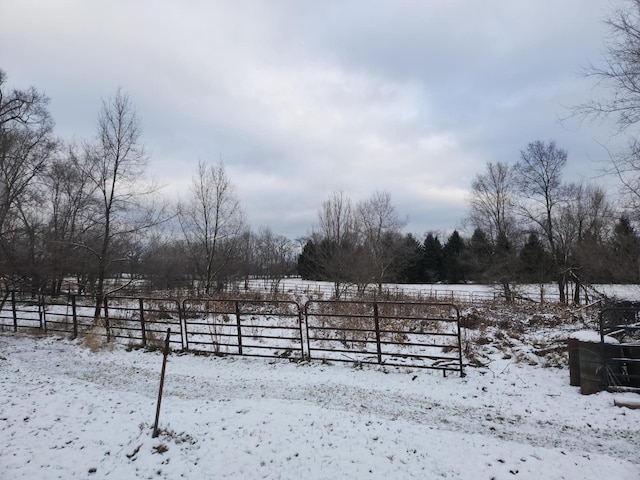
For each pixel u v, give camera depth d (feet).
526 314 58.59
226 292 85.40
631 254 63.77
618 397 22.31
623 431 18.70
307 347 31.01
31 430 17.79
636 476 14.49
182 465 14.88
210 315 50.85
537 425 19.39
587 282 85.40
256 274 189.16
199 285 90.22
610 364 24.06
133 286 78.13
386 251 134.31
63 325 44.91
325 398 22.57
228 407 20.63
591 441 17.69
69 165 77.15
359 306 49.16
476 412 20.97
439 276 215.10
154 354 32.99
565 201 107.24
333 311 48.34
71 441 16.78
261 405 20.72
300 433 17.44
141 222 62.28
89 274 68.80
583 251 79.41
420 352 32.09
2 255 61.57
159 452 15.67
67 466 14.85
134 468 14.73
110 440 16.81
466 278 205.57
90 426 18.28
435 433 17.87
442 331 41.47
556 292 114.11
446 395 23.39
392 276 135.23
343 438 17.12
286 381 25.73
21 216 68.74
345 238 120.67
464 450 16.24
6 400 21.43
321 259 122.52
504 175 120.88
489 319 49.98
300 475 14.34
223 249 93.61
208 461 15.15
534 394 23.59
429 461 15.35
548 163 108.47
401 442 16.85
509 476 14.38
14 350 34.60
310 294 98.78
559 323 52.42
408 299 82.99
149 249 84.23
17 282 62.59
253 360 30.99
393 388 24.47
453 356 30.71
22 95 69.31
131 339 37.55
